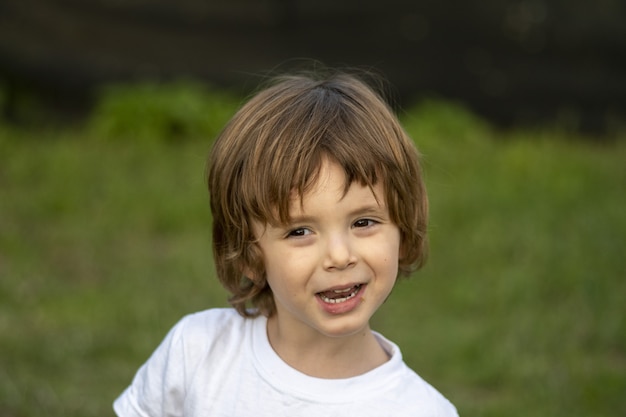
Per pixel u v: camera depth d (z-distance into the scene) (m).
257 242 2.85
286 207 2.67
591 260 7.67
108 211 8.62
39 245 7.73
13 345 5.71
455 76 12.74
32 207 8.52
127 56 12.15
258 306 3.04
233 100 11.95
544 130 12.44
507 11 12.74
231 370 2.96
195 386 2.97
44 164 9.69
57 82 11.82
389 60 12.61
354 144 2.69
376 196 2.70
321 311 2.71
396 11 12.72
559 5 12.71
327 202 2.64
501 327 6.50
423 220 2.97
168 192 9.12
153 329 6.17
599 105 12.63
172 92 11.60
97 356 5.78
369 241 2.70
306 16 12.57
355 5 12.66
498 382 5.78
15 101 11.53
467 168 10.38
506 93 12.75
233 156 2.86
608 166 10.55
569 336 6.37
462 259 7.75
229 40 12.43
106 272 7.30
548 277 7.32
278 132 2.76
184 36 12.34
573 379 5.68
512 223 8.50
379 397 2.81
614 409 5.38
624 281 7.29
